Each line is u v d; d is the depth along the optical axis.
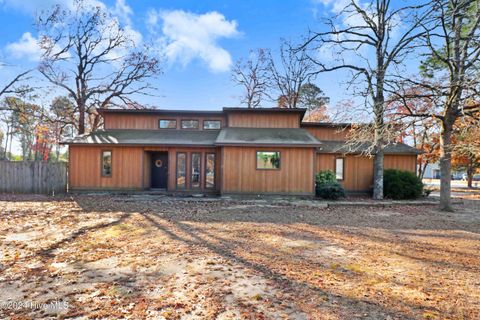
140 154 15.49
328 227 7.88
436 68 12.87
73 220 8.42
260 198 13.88
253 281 4.11
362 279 4.22
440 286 3.98
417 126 11.05
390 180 15.02
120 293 3.73
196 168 15.62
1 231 7.07
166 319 3.09
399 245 6.11
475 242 6.40
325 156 16.86
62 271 4.49
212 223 8.16
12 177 15.51
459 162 24.09
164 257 5.16
